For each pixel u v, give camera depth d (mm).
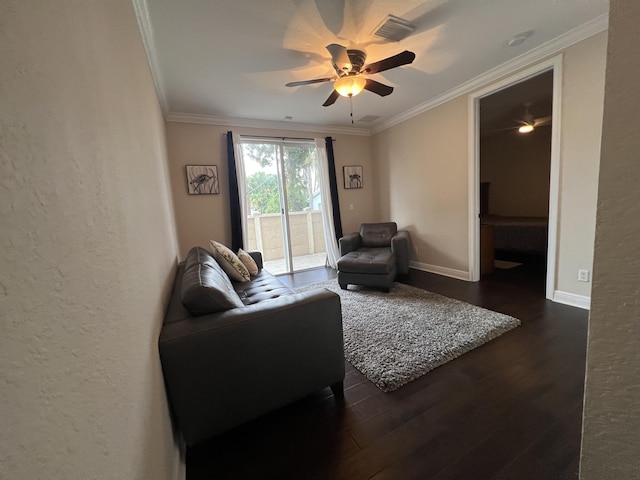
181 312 1320
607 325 402
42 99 408
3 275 303
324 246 4988
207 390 1176
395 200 4500
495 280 3363
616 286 386
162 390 1017
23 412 311
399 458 1148
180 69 2404
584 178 2307
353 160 4812
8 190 323
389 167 4547
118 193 749
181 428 1147
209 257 2305
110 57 829
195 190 3701
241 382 1242
